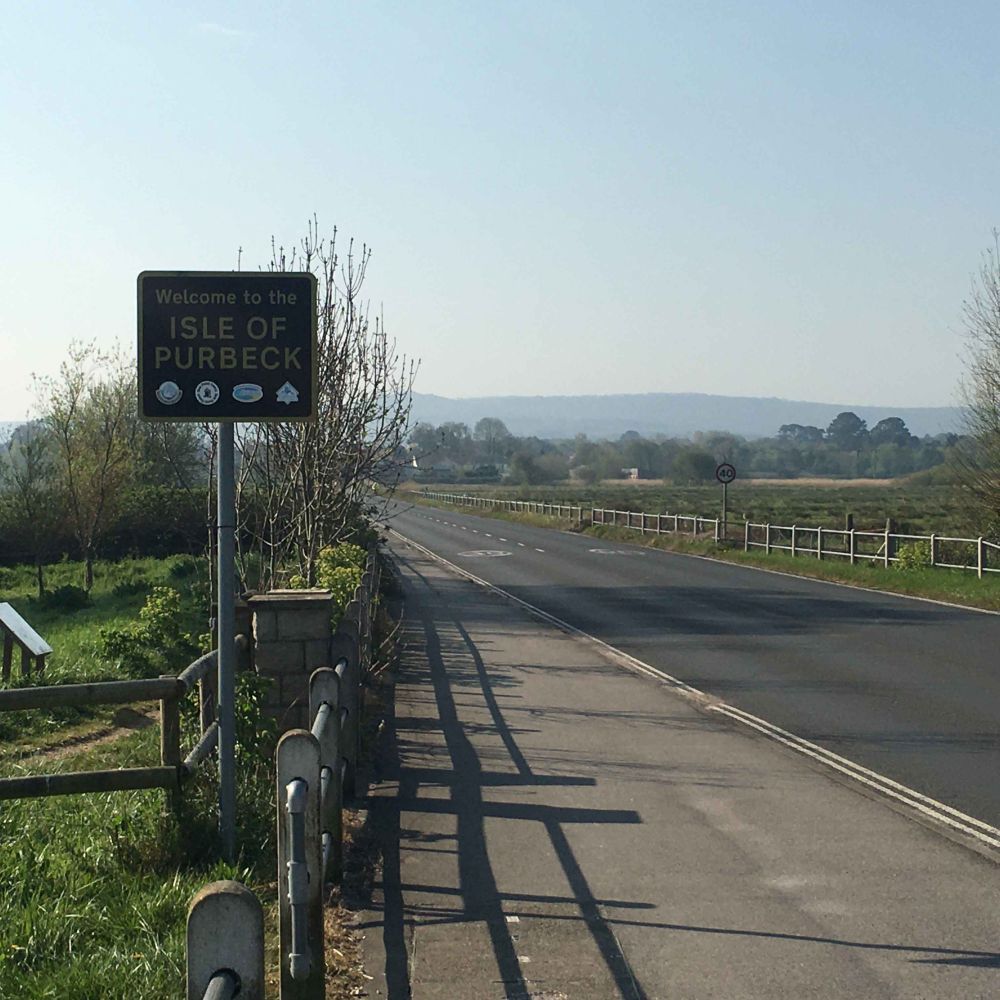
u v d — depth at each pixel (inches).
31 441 1143.0
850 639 716.0
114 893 231.1
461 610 914.1
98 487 1130.0
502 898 251.6
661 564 1390.3
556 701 510.3
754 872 272.1
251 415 250.8
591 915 241.4
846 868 275.7
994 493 1111.6
